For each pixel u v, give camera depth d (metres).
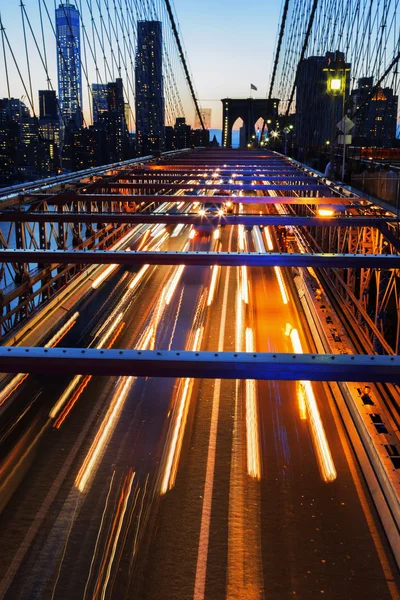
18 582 7.45
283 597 7.23
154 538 8.21
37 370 6.41
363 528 8.45
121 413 11.82
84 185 23.02
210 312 19.20
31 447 10.56
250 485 9.44
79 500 9.05
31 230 16.44
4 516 8.68
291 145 76.12
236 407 12.10
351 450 10.49
